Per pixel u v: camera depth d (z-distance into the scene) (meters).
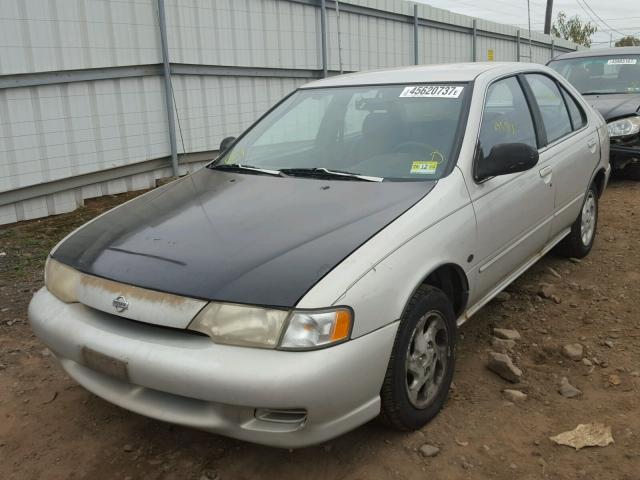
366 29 12.38
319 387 2.35
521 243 3.91
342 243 2.70
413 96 3.92
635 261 5.29
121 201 7.88
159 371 2.46
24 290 4.97
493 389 3.36
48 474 2.79
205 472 2.75
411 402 2.87
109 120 7.85
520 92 4.30
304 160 3.86
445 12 15.25
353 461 2.78
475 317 4.28
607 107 8.23
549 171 4.22
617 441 2.88
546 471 2.70
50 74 7.04
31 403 3.36
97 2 7.46
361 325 2.49
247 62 9.70
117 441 3.01
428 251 2.90
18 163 6.87
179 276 2.61
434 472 2.70
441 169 3.37
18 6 6.64
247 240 2.80
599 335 3.96
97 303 2.72
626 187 8.23
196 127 9.09
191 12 8.70
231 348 2.41
